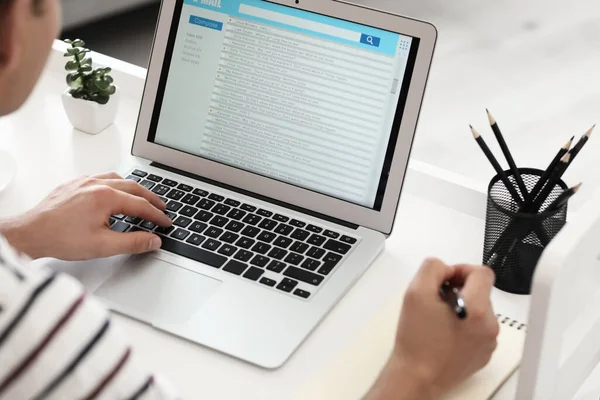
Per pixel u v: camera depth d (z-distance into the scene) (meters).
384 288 1.00
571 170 2.64
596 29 3.45
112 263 1.00
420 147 2.75
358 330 0.94
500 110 2.93
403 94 1.04
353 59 1.06
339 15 1.06
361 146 1.06
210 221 1.06
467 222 1.12
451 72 3.14
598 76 3.14
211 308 0.94
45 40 0.58
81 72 1.24
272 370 0.88
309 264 1.00
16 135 1.26
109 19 3.29
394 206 1.05
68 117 1.27
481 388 0.85
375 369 0.88
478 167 2.67
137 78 1.35
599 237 0.77
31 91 0.60
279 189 1.10
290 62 1.08
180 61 1.14
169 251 1.02
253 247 1.03
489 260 1.00
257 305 0.95
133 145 1.17
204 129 1.13
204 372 0.88
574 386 0.89
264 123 1.10
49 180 1.16
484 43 3.33
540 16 3.53
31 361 0.51
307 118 1.08
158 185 1.12
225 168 1.13
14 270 0.52
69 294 0.53
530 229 0.96
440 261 0.81
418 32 1.02
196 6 1.12
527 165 2.66
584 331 0.85
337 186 1.08
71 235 0.97
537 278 0.68
